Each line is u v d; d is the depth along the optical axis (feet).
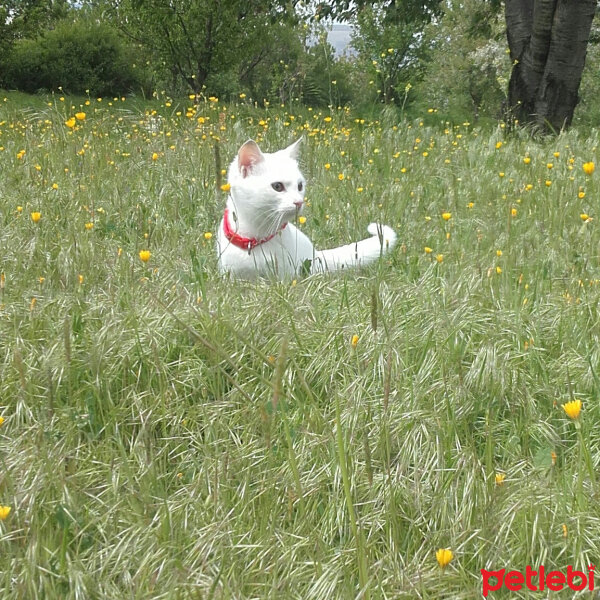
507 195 23.97
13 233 18.88
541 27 49.75
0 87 99.91
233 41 78.18
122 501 9.82
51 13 104.53
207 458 10.73
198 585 8.41
